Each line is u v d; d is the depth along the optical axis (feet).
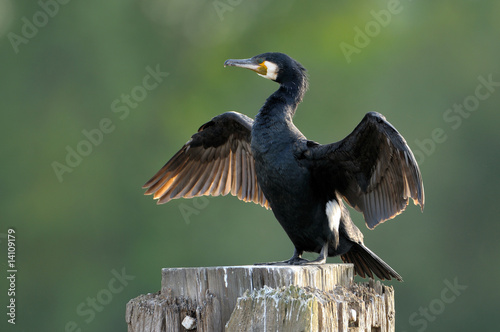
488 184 54.03
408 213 52.65
